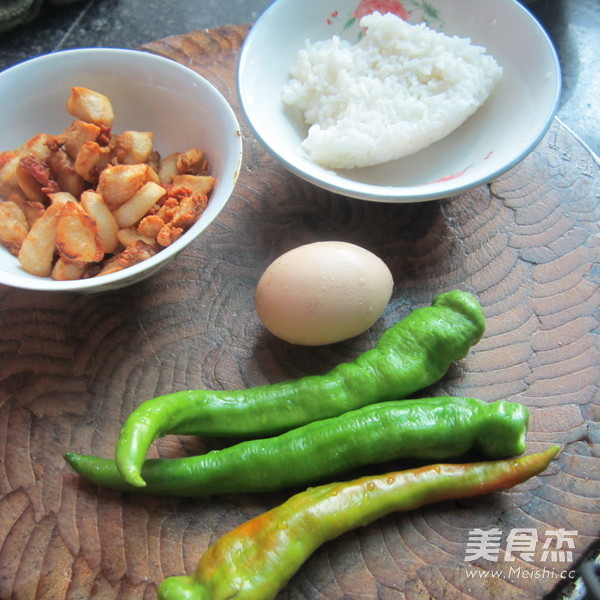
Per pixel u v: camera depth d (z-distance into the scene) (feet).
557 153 1.27
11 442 1.02
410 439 0.95
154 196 1.07
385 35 1.26
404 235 1.20
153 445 1.02
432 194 1.06
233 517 0.97
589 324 1.10
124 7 1.79
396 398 1.02
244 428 0.99
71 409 1.04
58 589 0.91
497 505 0.96
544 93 1.16
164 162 1.17
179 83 1.17
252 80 1.21
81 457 0.97
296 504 0.90
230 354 1.09
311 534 0.89
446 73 1.21
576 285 1.13
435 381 1.04
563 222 1.20
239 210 1.22
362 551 0.93
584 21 1.77
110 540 0.95
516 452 0.96
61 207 1.03
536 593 0.90
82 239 1.01
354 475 0.99
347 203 1.23
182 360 1.09
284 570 0.87
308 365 1.08
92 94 1.12
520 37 1.22
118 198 1.06
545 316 1.11
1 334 1.10
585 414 1.03
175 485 0.95
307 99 1.25
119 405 1.05
